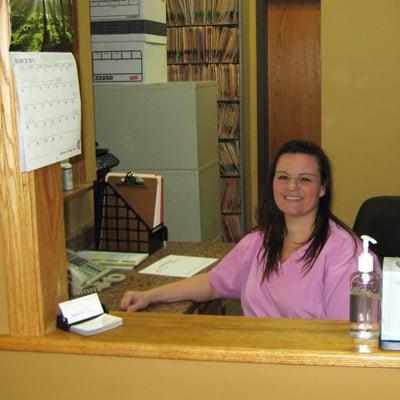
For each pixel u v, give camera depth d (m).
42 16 1.25
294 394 1.16
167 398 1.21
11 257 1.23
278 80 6.18
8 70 1.16
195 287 2.31
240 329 1.28
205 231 4.13
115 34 3.89
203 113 4.07
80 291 2.34
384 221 2.58
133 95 3.97
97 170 3.25
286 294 2.07
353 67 3.89
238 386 1.18
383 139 3.92
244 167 5.86
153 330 1.28
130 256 2.75
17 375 1.25
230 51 5.68
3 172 1.21
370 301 1.21
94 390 1.23
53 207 1.30
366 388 1.14
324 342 1.20
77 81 1.36
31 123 1.20
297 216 2.08
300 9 6.05
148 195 2.92
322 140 3.99
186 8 5.68
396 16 3.80
